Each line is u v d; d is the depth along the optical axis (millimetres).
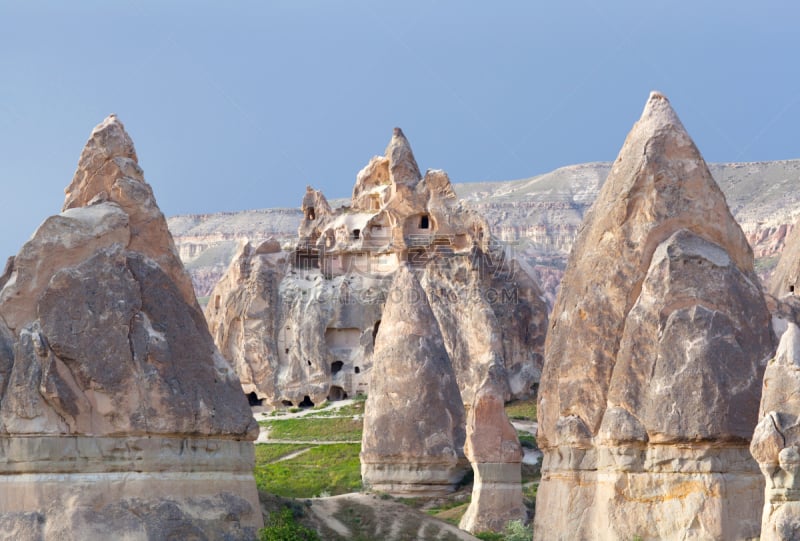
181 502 49625
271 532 51281
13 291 49531
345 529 56062
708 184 54344
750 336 52312
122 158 52594
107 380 49125
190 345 51594
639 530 51438
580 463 53719
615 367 53094
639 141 55062
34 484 48500
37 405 48719
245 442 52281
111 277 50250
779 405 44062
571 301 55500
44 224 50031
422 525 57406
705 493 50594
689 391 51125
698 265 52781
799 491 42812
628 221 54375
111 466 48938
